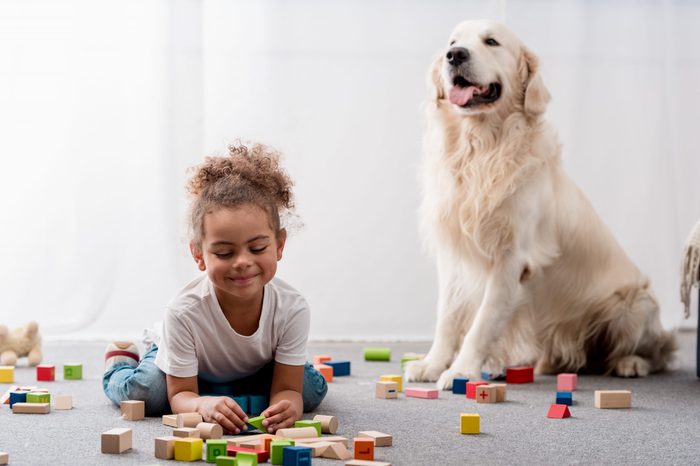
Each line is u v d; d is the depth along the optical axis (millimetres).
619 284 2891
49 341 3611
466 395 2346
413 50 3906
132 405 1931
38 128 3740
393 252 3896
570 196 2855
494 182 2609
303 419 1968
